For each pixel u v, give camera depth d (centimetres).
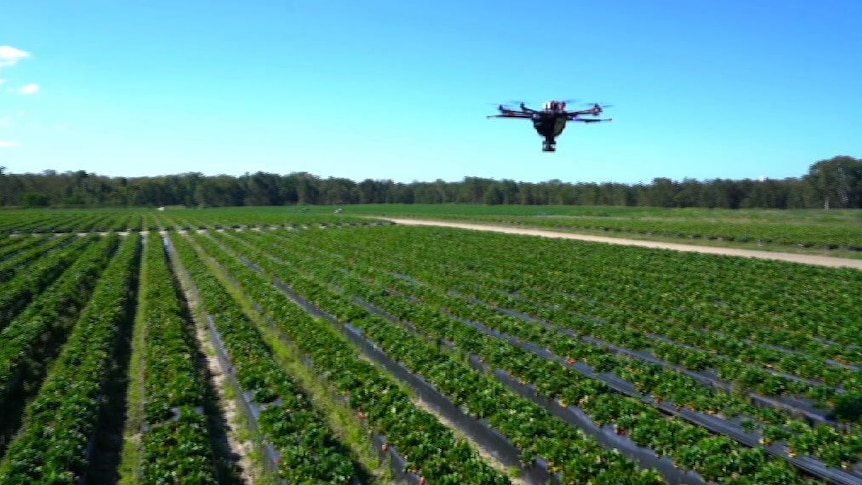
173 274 4247
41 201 17150
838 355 2119
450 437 1448
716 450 1341
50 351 2344
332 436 1491
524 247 5512
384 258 4903
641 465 1419
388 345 2202
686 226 7488
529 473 1382
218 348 2327
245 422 1700
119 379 2017
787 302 2972
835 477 1292
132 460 1495
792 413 1667
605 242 6016
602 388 1748
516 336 2386
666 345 2136
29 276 3788
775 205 14338
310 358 2133
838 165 13338
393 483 1361
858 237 5716
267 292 3228
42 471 1303
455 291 3450
